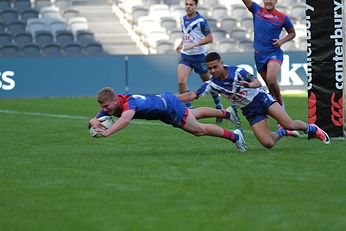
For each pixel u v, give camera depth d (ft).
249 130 105.29
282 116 80.48
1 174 69.00
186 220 50.06
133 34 209.97
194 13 114.11
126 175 67.56
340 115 91.20
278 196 57.67
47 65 172.86
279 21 96.17
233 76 78.02
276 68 96.63
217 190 60.23
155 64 175.42
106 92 73.46
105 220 50.52
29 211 53.62
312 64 91.04
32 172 69.87
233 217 50.78
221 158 77.20
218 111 80.94
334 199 56.44
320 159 75.92
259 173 67.87
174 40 200.64
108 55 174.70
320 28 90.33
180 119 77.00
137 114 74.95
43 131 105.81
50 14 211.00
